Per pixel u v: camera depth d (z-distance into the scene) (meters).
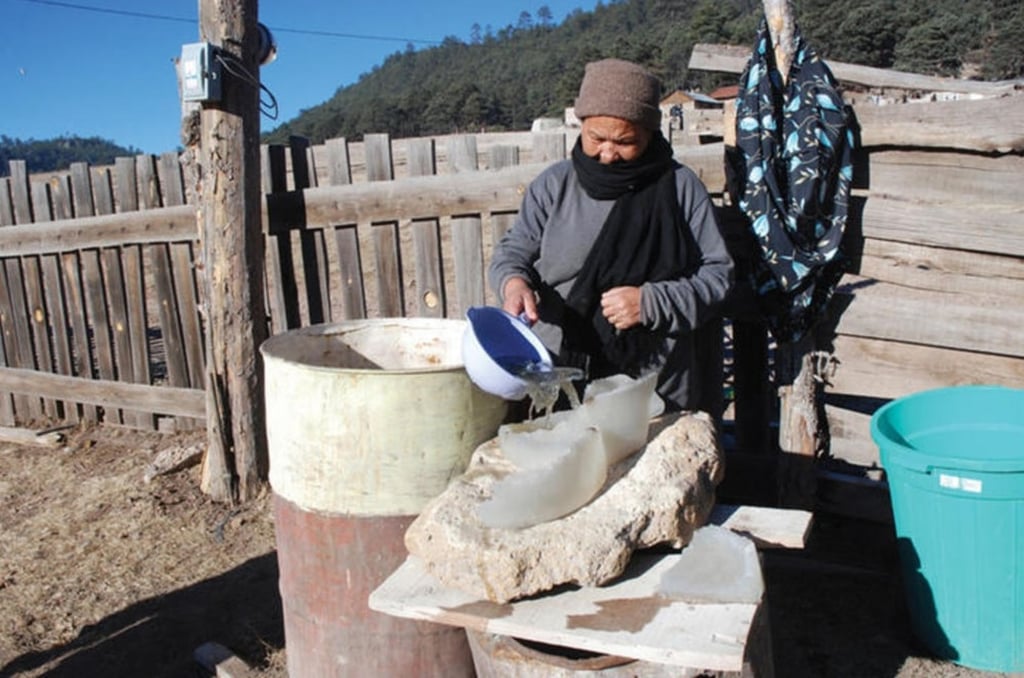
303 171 4.43
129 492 4.51
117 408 5.43
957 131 2.92
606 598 1.78
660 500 1.89
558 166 2.54
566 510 1.88
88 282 5.32
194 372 5.08
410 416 2.16
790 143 2.96
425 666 2.31
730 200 3.24
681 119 3.94
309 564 2.31
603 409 1.98
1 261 5.67
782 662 2.77
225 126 4.01
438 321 2.71
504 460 2.12
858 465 3.48
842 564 3.25
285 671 2.93
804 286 3.03
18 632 3.31
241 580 3.59
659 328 2.33
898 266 3.12
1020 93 2.90
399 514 2.22
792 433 3.26
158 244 5.00
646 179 2.40
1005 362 3.03
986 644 2.59
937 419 2.80
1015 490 2.41
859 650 2.80
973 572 2.53
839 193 3.01
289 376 2.24
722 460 2.11
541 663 1.79
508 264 2.49
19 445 5.44
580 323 2.47
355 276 4.33
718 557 1.85
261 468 4.32
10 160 5.46
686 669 1.70
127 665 3.07
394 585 1.91
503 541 1.80
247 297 4.15
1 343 5.83
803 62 2.97
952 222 3.00
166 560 3.80
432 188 4.02
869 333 3.18
